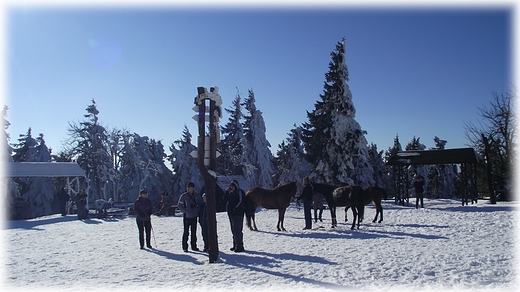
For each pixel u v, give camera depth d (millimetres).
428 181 53688
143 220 12508
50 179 41188
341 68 31438
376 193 17531
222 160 47594
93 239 15000
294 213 24797
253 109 45500
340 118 31203
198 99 10406
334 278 7961
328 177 31625
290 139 54344
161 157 55844
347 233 14312
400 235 13375
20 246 13383
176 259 10547
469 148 27000
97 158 46062
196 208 11867
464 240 11922
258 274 8492
